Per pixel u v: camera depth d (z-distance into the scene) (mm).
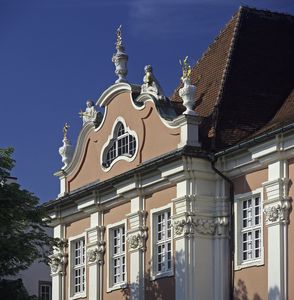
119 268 46094
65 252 49625
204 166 41688
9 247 41094
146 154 44562
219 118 42906
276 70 45375
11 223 42031
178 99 48281
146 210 44281
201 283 41219
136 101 45469
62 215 49781
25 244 42688
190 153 41312
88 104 49000
